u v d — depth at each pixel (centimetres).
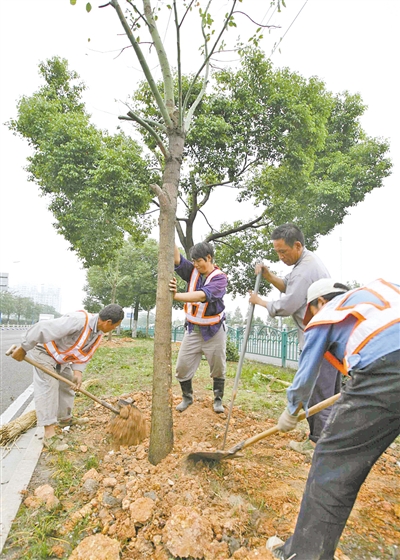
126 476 277
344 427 171
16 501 254
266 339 1104
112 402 487
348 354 176
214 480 268
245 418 425
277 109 964
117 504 246
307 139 980
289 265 328
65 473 291
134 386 618
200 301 356
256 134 989
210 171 1005
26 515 240
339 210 1098
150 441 299
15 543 215
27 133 1072
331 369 286
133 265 2545
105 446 347
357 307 180
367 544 210
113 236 1067
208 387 617
